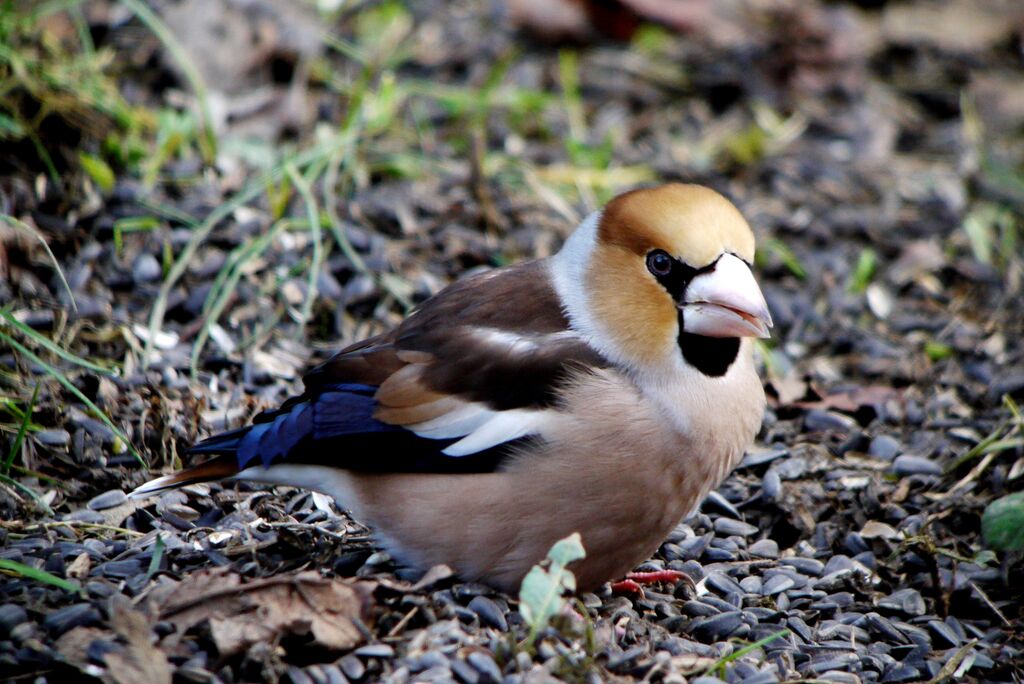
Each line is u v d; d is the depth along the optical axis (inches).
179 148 542.9
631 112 646.5
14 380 410.0
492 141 606.5
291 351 462.0
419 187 556.7
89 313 449.4
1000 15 746.2
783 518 409.7
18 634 300.2
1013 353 503.8
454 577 347.9
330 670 296.4
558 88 653.3
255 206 519.8
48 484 384.8
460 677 298.0
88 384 417.1
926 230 581.0
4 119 487.5
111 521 370.3
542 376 339.0
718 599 368.8
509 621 334.3
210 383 438.3
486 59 662.5
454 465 337.4
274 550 358.9
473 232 535.8
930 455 443.8
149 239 490.6
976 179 612.7
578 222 550.0
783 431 456.4
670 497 341.4
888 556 397.7
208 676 286.0
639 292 341.7
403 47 656.4
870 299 537.6
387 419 343.6
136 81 573.3
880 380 492.4
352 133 553.0
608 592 364.2
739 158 620.1
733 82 664.4
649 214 343.0
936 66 702.5
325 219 510.9
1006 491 419.2
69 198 494.6
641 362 339.3
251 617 299.7
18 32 530.3
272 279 488.1
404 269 506.9
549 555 312.2
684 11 696.4
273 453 343.9
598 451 331.6
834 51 692.7
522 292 360.2
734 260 341.4
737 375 352.2
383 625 313.6
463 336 350.0
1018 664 349.4
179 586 307.3
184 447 410.6
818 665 340.2
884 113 663.1
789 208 590.6
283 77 603.2
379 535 351.6
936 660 350.3
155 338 450.9
